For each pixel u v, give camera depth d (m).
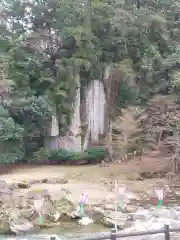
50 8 36.94
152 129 30.69
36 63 34.44
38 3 37.31
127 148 32.41
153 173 27.39
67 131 35.06
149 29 36.28
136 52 36.06
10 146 30.73
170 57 33.78
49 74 35.25
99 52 34.94
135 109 31.55
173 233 13.62
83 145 35.53
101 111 35.81
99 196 20.19
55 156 33.28
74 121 35.16
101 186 23.52
